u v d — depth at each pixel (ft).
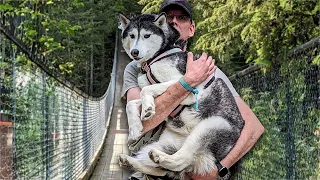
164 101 8.25
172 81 8.48
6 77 10.00
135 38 9.12
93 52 86.07
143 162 8.38
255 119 9.12
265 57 14.51
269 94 12.72
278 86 12.06
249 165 13.99
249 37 17.71
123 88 9.45
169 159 8.16
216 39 25.39
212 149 8.53
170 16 9.79
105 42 102.53
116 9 97.55
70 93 20.66
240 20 23.99
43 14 22.38
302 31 15.15
